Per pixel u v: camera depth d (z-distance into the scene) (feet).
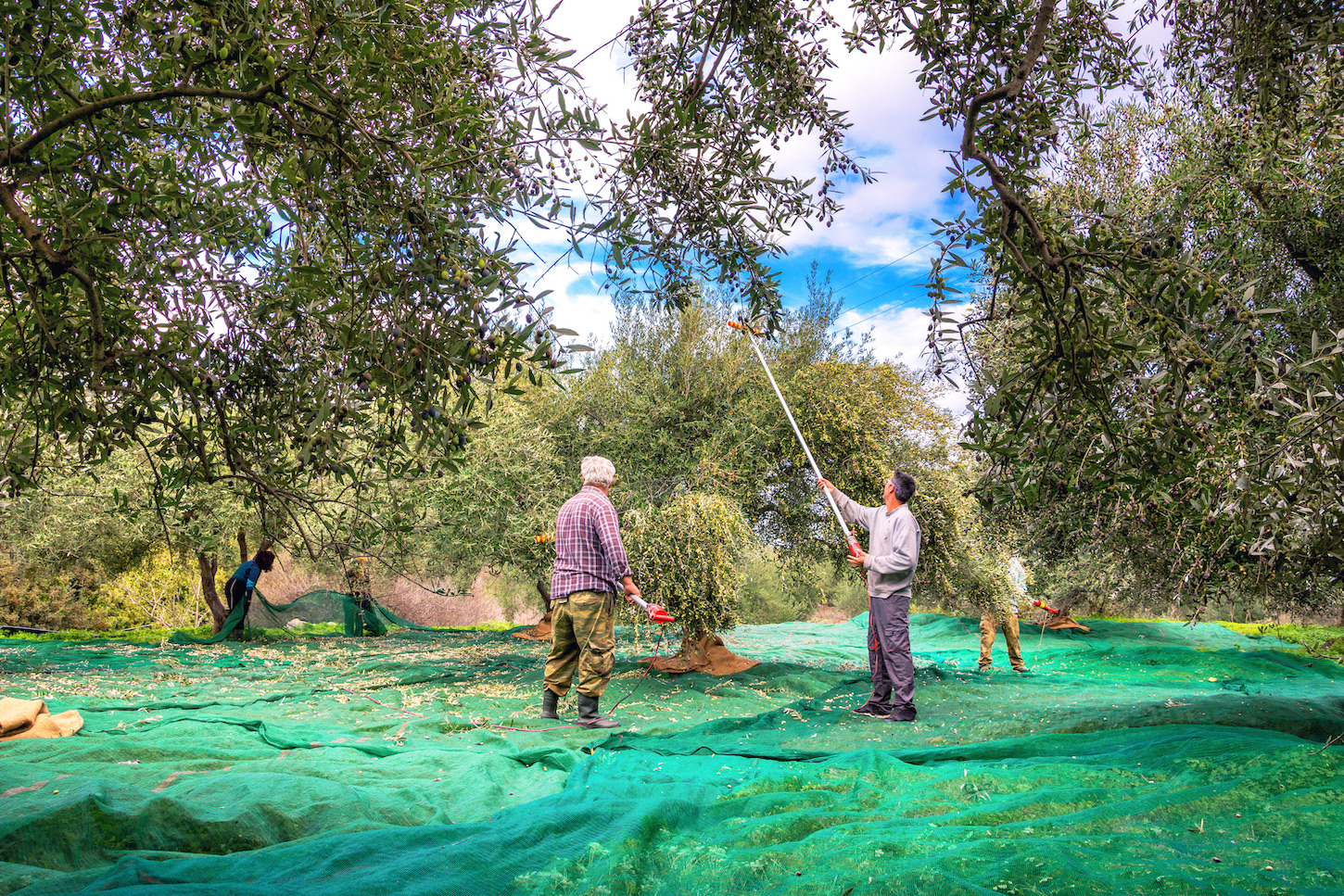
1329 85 10.09
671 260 11.19
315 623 41.29
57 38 6.68
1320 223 16.70
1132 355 7.45
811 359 25.21
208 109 7.27
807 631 44.68
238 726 13.96
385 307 6.78
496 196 7.04
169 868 6.82
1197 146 17.78
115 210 6.75
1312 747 9.52
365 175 6.63
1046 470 8.46
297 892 6.31
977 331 9.43
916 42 10.66
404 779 10.64
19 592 48.67
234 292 7.70
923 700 19.76
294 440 8.05
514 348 6.67
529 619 74.38
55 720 13.38
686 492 23.91
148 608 52.44
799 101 11.68
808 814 8.40
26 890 6.15
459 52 7.35
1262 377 7.07
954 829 7.82
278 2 6.27
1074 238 8.16
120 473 28.60
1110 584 18.20
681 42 12.10
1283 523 6.88
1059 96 11.11
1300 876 6.25
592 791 9.76
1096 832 7.66
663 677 22.58
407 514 22.18
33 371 7.67
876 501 22.90
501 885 6.87
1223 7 10.09
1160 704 14.53
